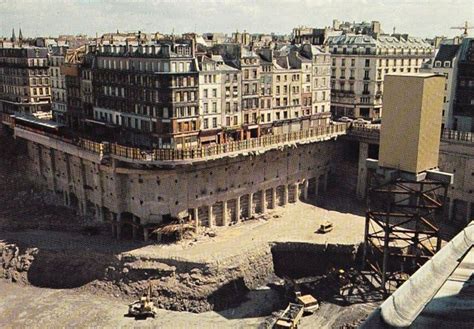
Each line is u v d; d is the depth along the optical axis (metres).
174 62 94.06
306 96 121.31
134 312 81.00
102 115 112.75
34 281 91.94
